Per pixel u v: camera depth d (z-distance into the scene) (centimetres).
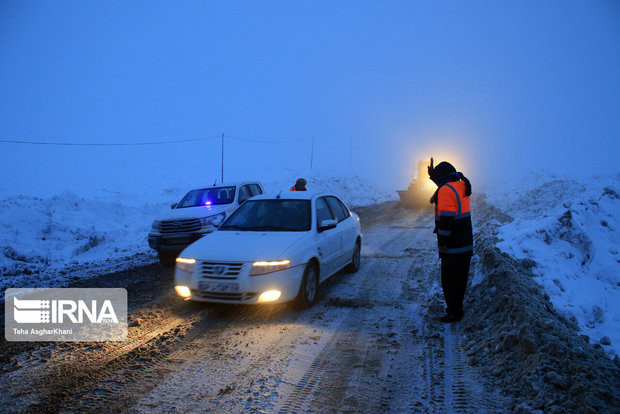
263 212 622
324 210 655
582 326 436
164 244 835
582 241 692
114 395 321
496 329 410
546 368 312
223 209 870
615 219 859
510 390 312
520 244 666
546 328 362
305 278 523
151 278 743
